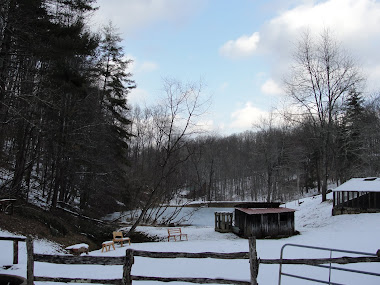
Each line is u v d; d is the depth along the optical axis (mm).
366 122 43219
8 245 12172
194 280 5750
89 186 24953
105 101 29312
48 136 19031
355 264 11266
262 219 20781
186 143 27281
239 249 15852
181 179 39000
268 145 43312
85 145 21203
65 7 20125
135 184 34156
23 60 16734
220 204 52438
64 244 16422
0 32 13781
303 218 28328
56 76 17234
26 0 15141
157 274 9961
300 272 10344
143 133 47281
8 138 18609
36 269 10070
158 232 23875
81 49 18016
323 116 32094
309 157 57625
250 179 72938
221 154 74125
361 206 24234
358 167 44875
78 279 5781
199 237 21859
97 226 24562
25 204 18594
